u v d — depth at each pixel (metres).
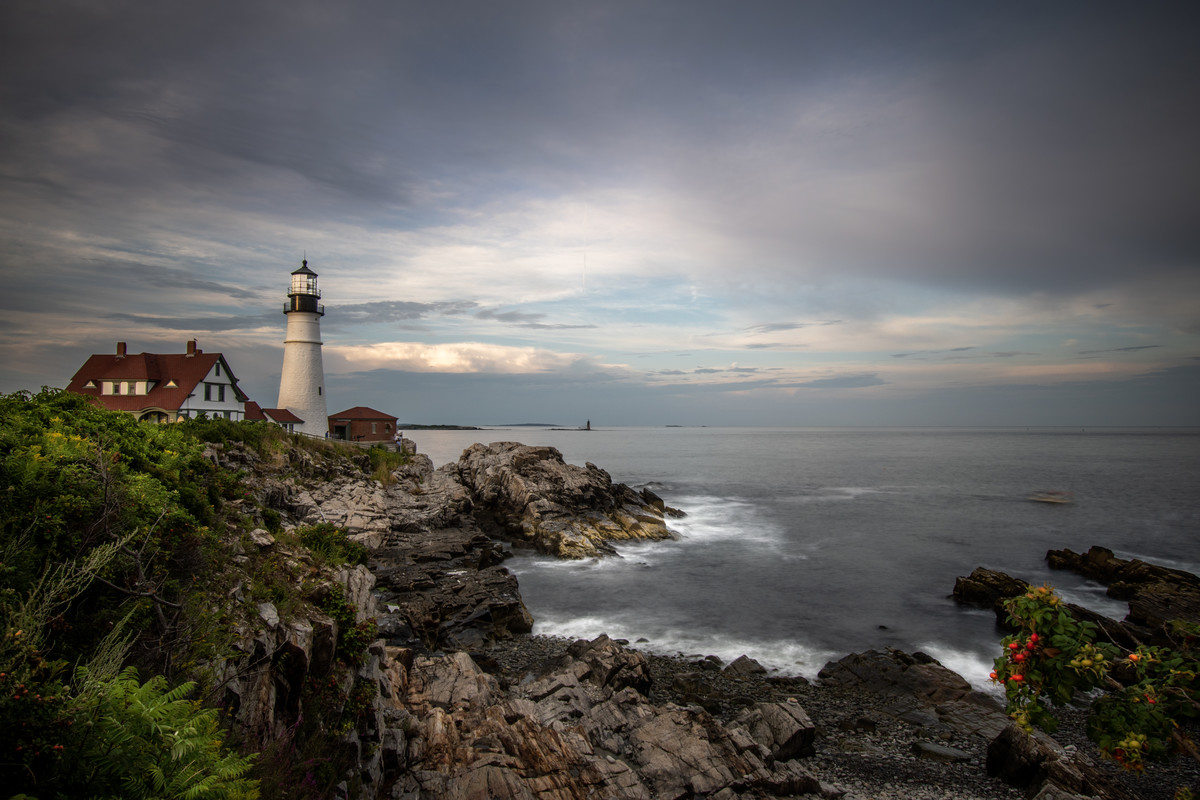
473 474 51.31
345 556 16.45
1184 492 65.94
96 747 4.88
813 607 27.78
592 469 51.62
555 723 13.93
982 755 15.54
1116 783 13.25
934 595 29.70
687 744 13.60
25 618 5.61
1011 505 57.56
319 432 65.25
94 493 8.37
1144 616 24.25
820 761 15.17
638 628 25.03
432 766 11.06
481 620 23.94
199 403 53.09
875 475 87.62
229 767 5.41
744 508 56.16
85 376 52.59
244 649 8.38
